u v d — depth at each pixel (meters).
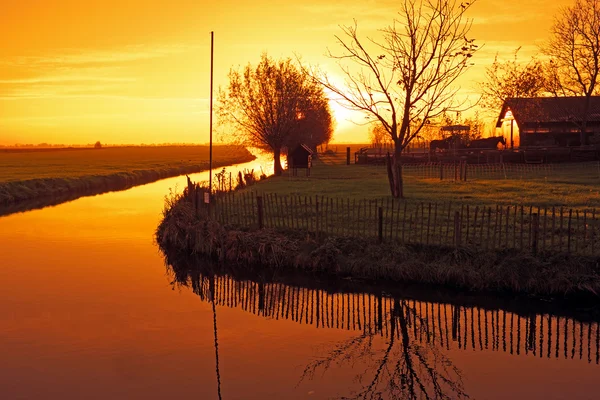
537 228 16.66
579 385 10.80
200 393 10.45
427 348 12.92
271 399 10.26
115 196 47.91
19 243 25.67
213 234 22.34
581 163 50.53
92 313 15.40
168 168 81.19
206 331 14.05
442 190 33.62
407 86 28.97
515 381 11.05
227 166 96.62
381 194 32.50
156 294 17.44
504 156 53.84
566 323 14.31
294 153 60.25
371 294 16.91
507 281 16.23
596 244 17.20
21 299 16.72
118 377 11.15
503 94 62.84
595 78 54.56
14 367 11.66
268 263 20.14
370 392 10.58
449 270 16.83
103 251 23.80
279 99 57.00
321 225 20.67
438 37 28.59
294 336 13.74
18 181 48.25
